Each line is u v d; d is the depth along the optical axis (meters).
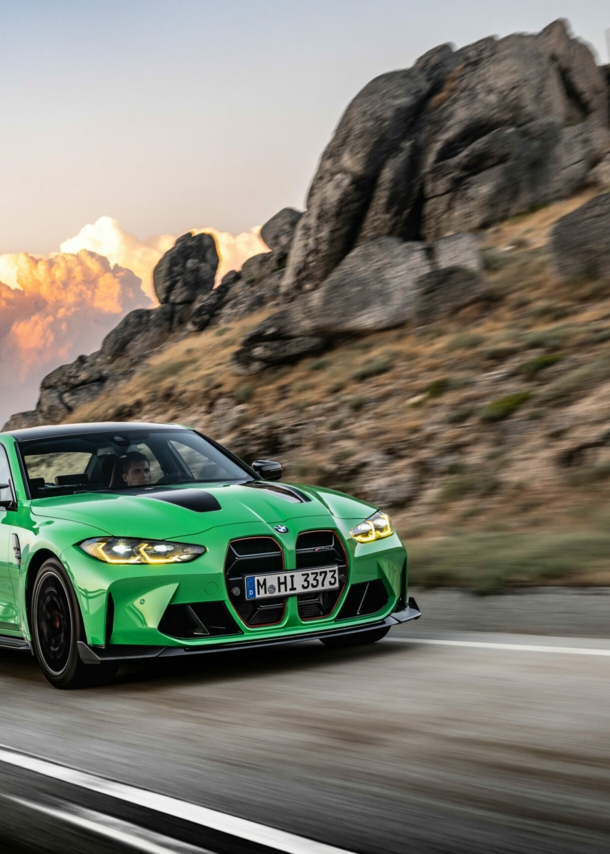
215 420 22.27
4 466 5.82
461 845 2.24
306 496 5.26
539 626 5.77
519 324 18.83
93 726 3.83
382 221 30.33
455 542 7.97
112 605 4.52
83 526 4.77
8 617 5.34
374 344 21.73
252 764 3.04
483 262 22.77
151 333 42.91
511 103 30.69
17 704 4.48
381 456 14.66
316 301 22.78
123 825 2.53
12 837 2.59
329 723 3.53
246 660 5.27
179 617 4.56
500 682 4.05
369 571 4.98
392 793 2.64
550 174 29.77
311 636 4.72
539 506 10.17
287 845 2.30
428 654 4.96
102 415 29.19
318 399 19.42
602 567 6.26
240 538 4.66
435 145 30.77
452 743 3.12
